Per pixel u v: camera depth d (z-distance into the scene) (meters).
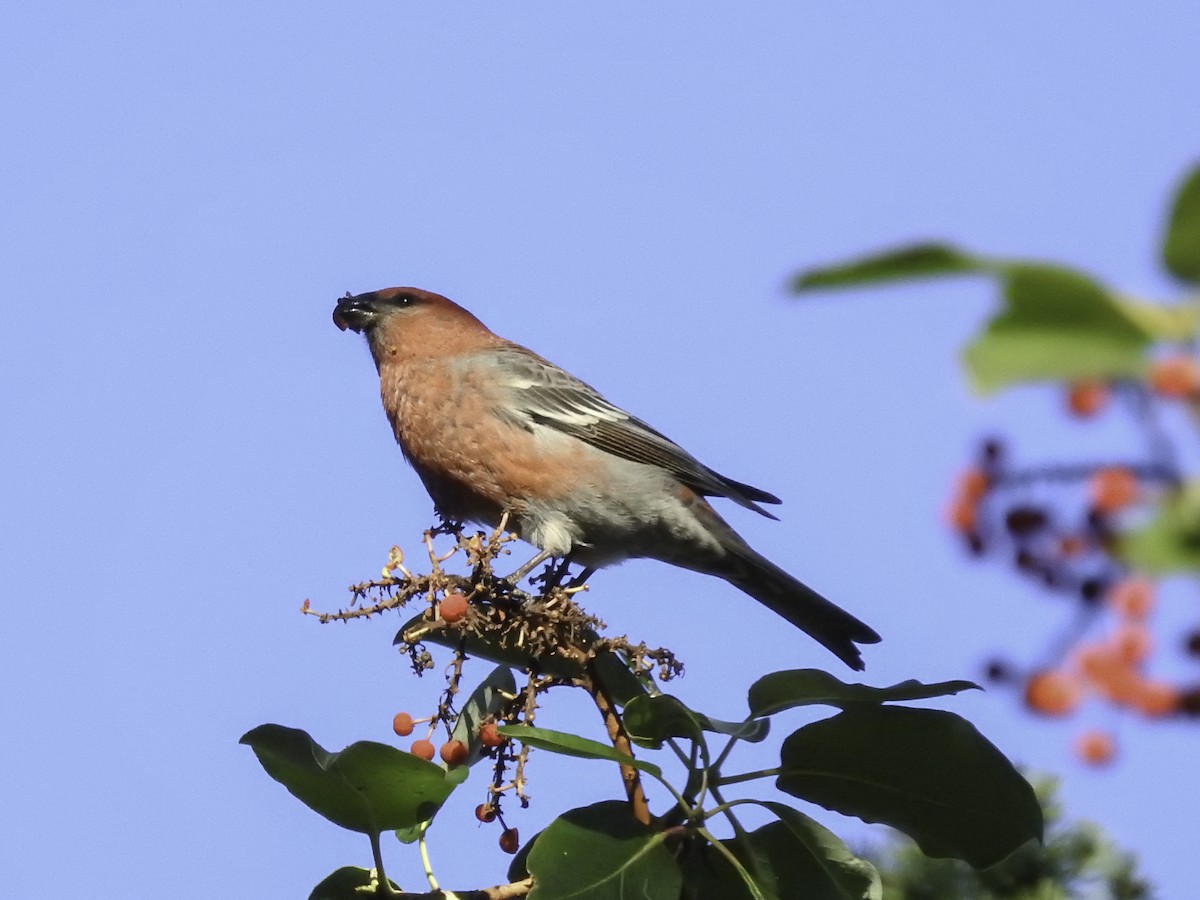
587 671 7.52
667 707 6.93
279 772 6.78
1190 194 2.95
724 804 6.95
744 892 6.96
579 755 6.60
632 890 6.54
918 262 3.04
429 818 6.79
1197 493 3.07
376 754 6.55
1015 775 6.81
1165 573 3.01
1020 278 3.02
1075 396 3.24
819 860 6.97
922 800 6.97
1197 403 2.92
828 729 6.89
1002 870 7.98
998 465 3.62
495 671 7.93
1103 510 3.17
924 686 6.62
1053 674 3.67
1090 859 7.91
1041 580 3.60
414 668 7.63
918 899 8.05
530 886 6.73
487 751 7.39
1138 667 3.59
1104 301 2.99
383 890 6.77
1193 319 3.00
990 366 3.03
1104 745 3.94
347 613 7.76
